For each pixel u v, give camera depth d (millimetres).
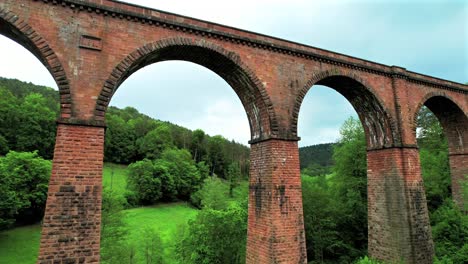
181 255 26188
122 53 12266
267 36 15320
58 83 10953
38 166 44094
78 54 11508
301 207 14242
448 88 21703
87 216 10422
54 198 10070
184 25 13477
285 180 14141
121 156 86875
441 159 28938
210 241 24438
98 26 12055
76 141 10789
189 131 128375
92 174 10805
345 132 33531
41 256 9570
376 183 19109
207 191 53750
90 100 11359
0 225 37812
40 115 65812
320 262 27016
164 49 13289
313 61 16422
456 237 18531
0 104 63156
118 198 30609
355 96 19156
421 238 17266
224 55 14156
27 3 11109
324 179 38375
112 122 89500
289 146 14695
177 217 54469
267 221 13773
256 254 14258
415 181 18125
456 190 23234
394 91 18938
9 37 11992
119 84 13055
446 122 24000
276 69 15305
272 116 14570
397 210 17656
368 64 18188
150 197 64750
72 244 10031
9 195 37188
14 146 61125
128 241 36812
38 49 10953
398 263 16406
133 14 12594
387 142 18641
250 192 15430
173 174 71375
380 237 18438
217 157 107562
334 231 27562
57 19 11453
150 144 91062
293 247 13555
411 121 19188
